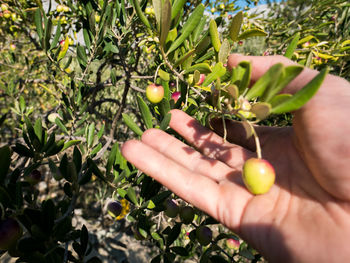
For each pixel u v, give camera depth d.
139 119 0.58
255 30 0.16
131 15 0.27
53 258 0.14
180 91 0.25
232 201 0.18
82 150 0.25
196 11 0.16
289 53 0.19
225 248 0.47
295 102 0.10
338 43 0.35
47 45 0.25
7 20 0.46
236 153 0.24
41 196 0.82
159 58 0.31
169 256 0.23
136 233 0.28
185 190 0.19
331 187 0.15
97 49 0.26
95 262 0.18
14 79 0.71
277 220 0.16
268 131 0.23
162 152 0.23
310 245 0.14
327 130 0.14
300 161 0.18
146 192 0.22
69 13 0.42
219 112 0.15
